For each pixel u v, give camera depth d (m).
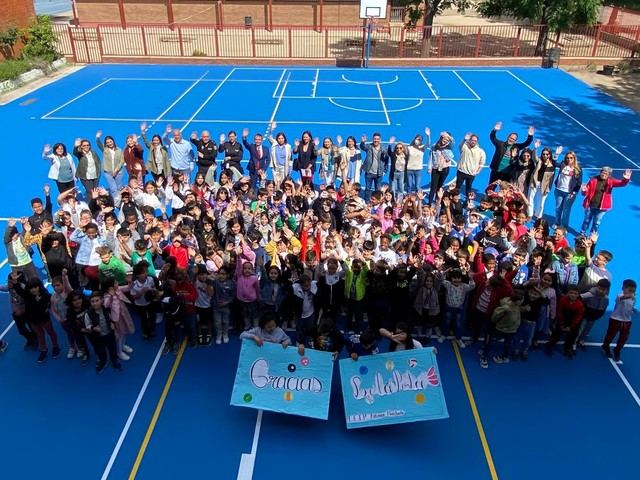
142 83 28.02
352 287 9.33
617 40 33.44
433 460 7.50
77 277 10.56
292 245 10.58
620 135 20.62
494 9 32.16
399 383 7.66
